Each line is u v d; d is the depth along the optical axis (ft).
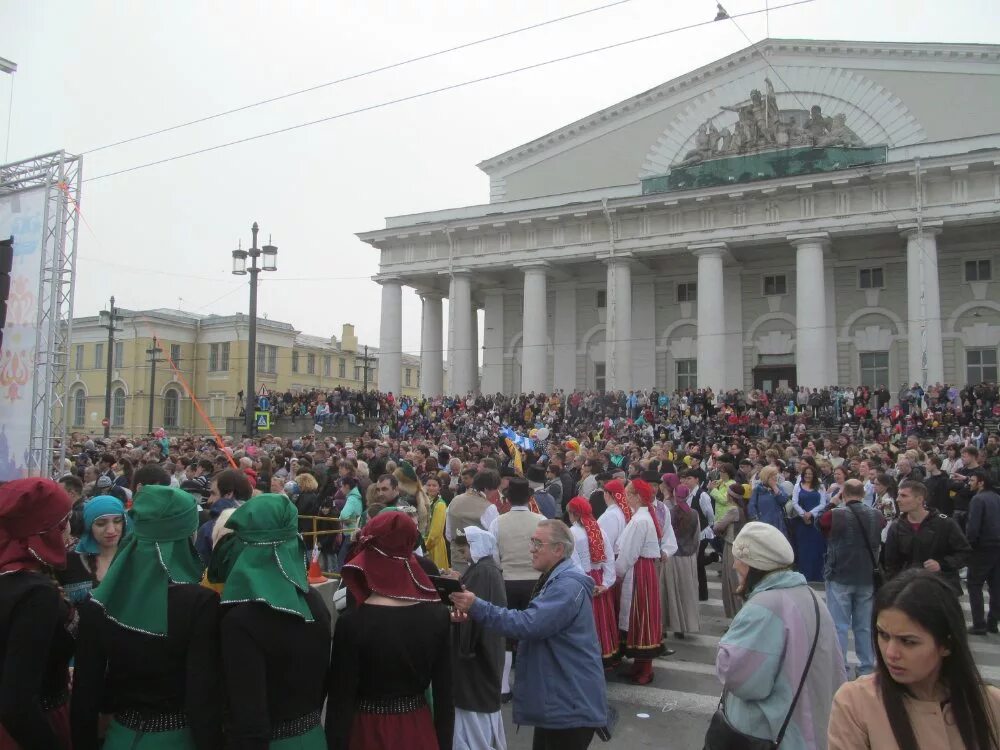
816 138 115.85
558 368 146.82
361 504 39.29
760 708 13.26
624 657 28.30
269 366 203.92
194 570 12.37
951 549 27.73
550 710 15.33
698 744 22.29
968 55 119.75
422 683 12.84
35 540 12.28
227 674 11.11
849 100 126.11
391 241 142.00
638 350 141.38
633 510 29.07
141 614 11.48
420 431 118.42
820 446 66.69
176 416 197.26
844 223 110.63
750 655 13.15
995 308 116.16
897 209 108.06
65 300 50.11
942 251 120.16
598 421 113.39
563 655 15.56
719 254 119.14
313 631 11.92
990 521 34.14
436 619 12.94
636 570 27.45
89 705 11.49
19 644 11.19
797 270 113.39
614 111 142.61
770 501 39.96
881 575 29.30
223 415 196.34
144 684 11.59
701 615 38.40
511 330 152.76
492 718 18.83
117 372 195.00
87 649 11.57
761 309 132.57
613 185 138.72
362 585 12.99
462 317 135.74
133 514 11.96
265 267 81.92
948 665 8.81
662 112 139.44
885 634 8.87
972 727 8.55
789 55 129.70
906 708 8.80
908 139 122.01
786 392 109.91
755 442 82.48
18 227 49.65
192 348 201.98
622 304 124.88
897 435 87.10
